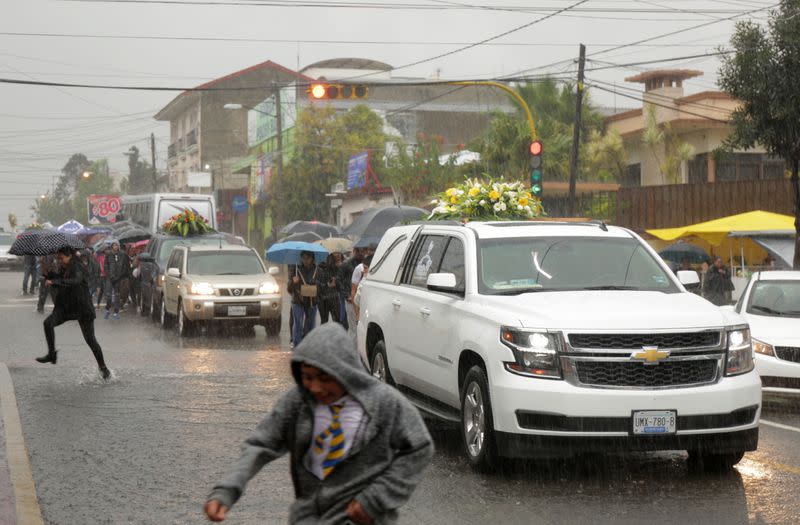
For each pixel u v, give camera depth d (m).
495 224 11.27
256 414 12.82
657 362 8.96
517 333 9.11
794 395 14.27
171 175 112.94
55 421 12.27
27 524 7.55
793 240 29.45
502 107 78.88
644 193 37.62
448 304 10.46
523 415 8.98
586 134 53.34
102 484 9.20
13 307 32.88
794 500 8.59
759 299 15.59
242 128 96.94
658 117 48.72
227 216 84.06
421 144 54.31
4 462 9.66
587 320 9.05
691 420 8.97
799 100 23.33
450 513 8.18
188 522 7.96
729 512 8.20
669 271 10.68
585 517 8.05
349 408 4.49
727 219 30.19
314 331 4.48
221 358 18.98
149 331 25.09
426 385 10.96
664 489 8.98
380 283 12.79
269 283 23.69
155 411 13.01
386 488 4.41
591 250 10.77
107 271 29.48
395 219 29.55
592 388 8.88
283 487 9.12
